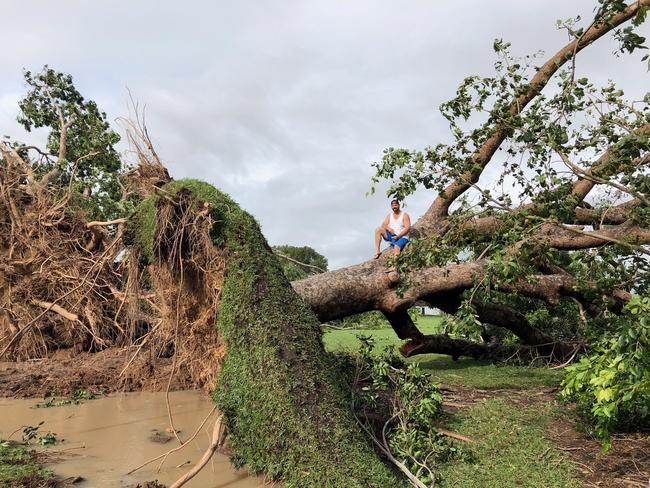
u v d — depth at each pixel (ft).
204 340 23.06
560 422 19.99
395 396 19.27
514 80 17.57
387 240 29.53
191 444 20.27
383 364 19.61
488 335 40.65
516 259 15.87
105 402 27.37
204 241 21.49
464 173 19.40
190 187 22.27
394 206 28.94
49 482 15.53
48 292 40.91
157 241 22.88
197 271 23.26
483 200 19.47
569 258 35.24
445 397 24.41
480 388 26.89
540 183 17.10
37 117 61.82
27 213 40.57
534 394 25.07
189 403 27.17
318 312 27.55
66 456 18.47
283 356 17.69
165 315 25.23
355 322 43.88
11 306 40.04
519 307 39.50
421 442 16.90
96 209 43.34
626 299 28.94
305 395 16.76
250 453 16.92
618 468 15.69
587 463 16.16
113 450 19.34
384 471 15.21
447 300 31.91
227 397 17.99
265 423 16.69
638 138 14.48
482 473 15.65
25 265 39.91
